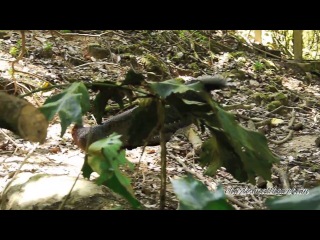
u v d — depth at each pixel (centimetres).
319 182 443
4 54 644
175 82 188
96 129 326
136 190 370
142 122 218
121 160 188
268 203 134
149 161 449
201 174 431
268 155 186
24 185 296
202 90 186
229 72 802
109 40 751
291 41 1105
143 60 718
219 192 141
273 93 752
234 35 970
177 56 796
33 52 662
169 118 247
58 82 598
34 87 551
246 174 227
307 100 759
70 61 668
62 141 452
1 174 376
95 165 191
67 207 270
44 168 393
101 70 660
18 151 425
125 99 512
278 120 635
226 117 182
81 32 753
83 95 195
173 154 476
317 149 555
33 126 185
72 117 188
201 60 826
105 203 274
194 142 486
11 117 184
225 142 219
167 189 379
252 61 876
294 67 927
